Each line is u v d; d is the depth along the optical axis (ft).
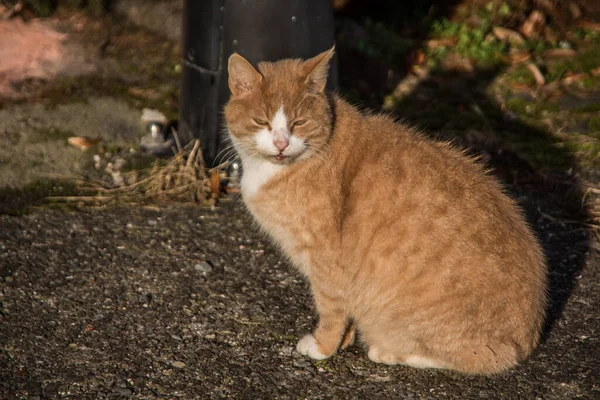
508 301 20.01
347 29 43.78
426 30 45.37
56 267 25.30
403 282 20.13
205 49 30.04
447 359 20.49
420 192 20.18
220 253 26.63
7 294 23.71
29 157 32.32
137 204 29.53
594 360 21.45
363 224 20.38
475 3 46.91
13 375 20.26
